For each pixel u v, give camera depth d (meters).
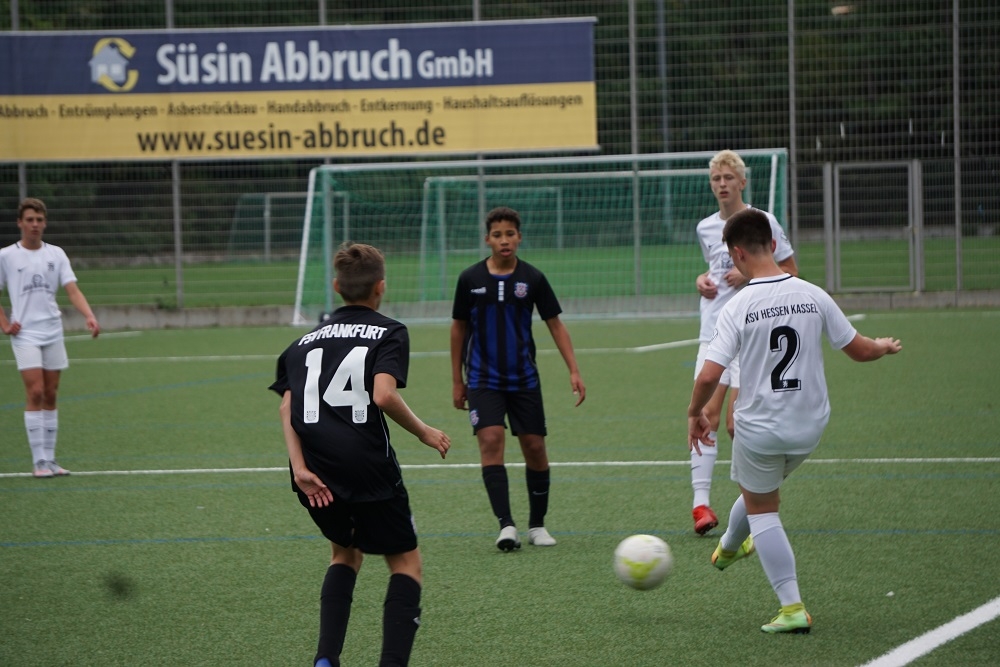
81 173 49.97
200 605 12.88
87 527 16.62
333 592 10.09
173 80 48.50
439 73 48.09
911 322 43.78
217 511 17.58
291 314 50.59
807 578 13.30
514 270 15.38
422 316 51.53
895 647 10.86
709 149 48.91
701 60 48.38
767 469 11.34
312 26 49.03
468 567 14.23
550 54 47.66
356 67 48.25
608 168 51.72
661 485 18.94
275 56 48.34
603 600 12.73
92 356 40.19
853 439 22.23
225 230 51.06
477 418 15.26
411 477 20.05
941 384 28.89
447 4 50.94
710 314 16.30
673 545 15.12
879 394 27.64
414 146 48.50
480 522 16.70
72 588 13.59
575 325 47.97
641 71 48.66
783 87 48.31
